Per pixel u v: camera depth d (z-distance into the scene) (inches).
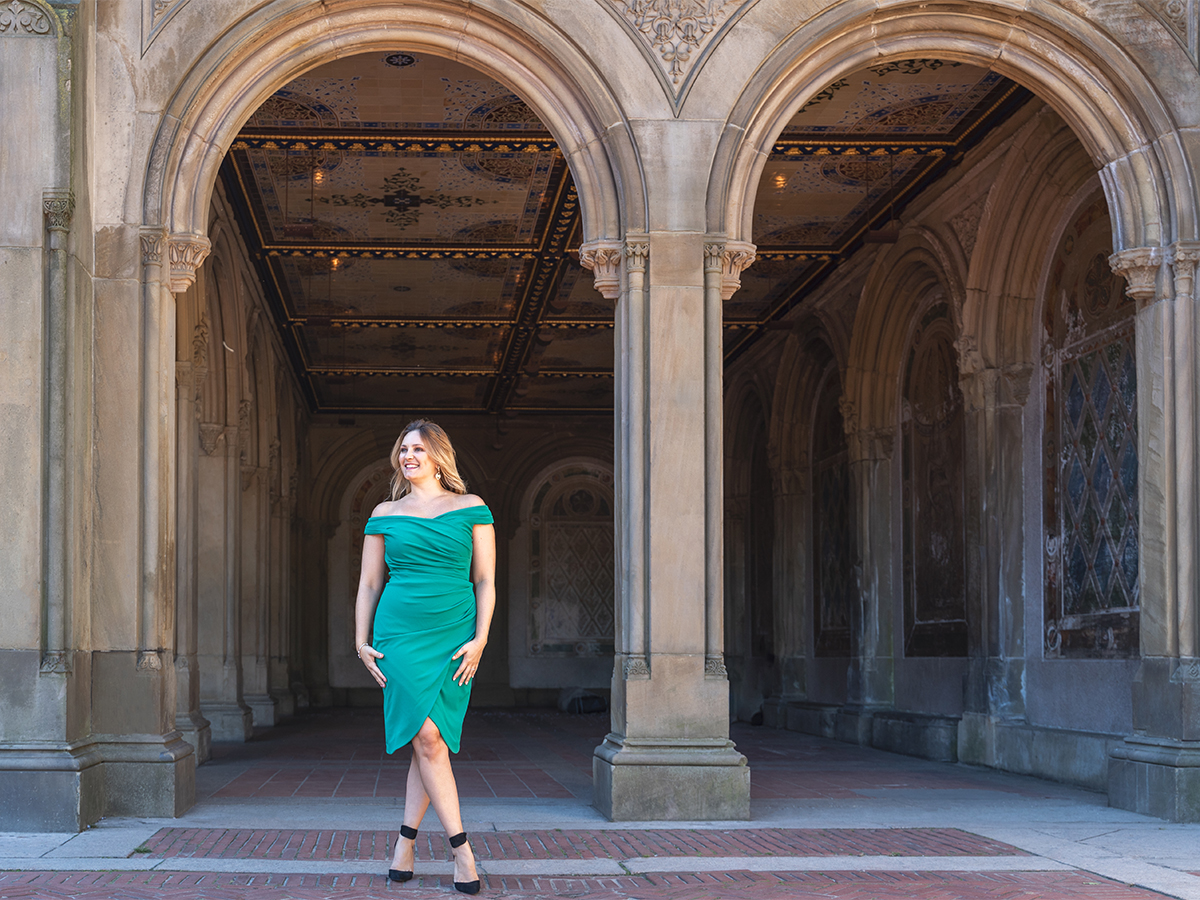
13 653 304.8
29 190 316.5
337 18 352.5
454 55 359.9
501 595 1099.9
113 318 333.7
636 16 357.7
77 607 316.8
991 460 503.8
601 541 1121.4
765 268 682.8
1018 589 496.1
